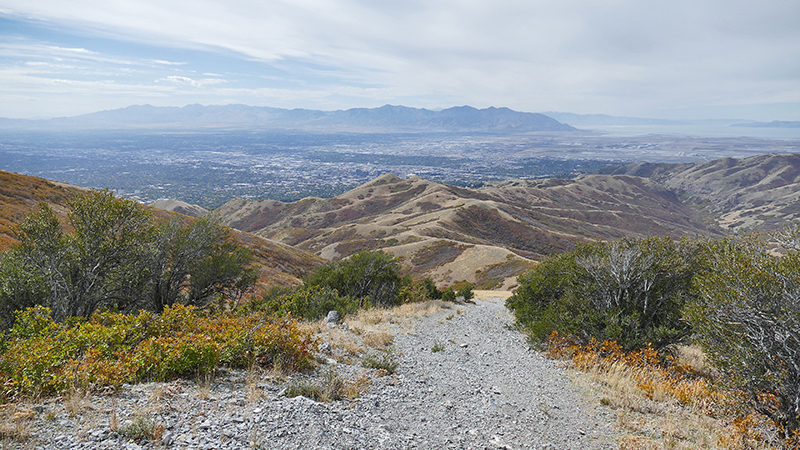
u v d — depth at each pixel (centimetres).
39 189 4403
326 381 678
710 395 712
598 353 1039
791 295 618
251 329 784
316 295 1639
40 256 1577
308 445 455
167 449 398
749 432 585
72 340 630
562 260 1719
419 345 1180
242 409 520
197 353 614
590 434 603
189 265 2044
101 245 1605
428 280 2884
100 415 450
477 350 1223
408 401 684
